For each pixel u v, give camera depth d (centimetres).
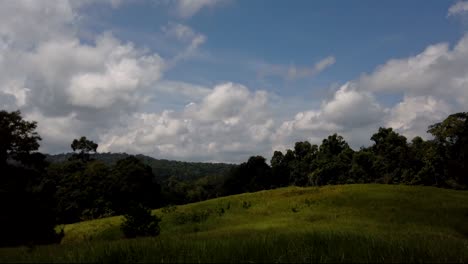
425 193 5006
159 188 9812
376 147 10850
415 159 9856
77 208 8406
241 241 905
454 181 8356
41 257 816
